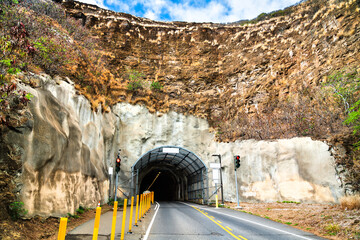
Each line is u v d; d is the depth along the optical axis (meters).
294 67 30.38
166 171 48.25
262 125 28.55
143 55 37.03
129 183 27.81
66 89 15.57
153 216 14.20
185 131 32.66
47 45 14.96
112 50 35.38
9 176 8.02
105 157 23.41
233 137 30.41
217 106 35.12
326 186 19.20
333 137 20.20
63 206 10.95
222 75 37.53
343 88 21.86
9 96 8.16
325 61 26.56
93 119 20.17
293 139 23.12
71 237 8.02
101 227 9.91
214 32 40.44
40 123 10.27
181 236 8.44
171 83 36.00
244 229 9.95
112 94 30.31
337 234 8.87
